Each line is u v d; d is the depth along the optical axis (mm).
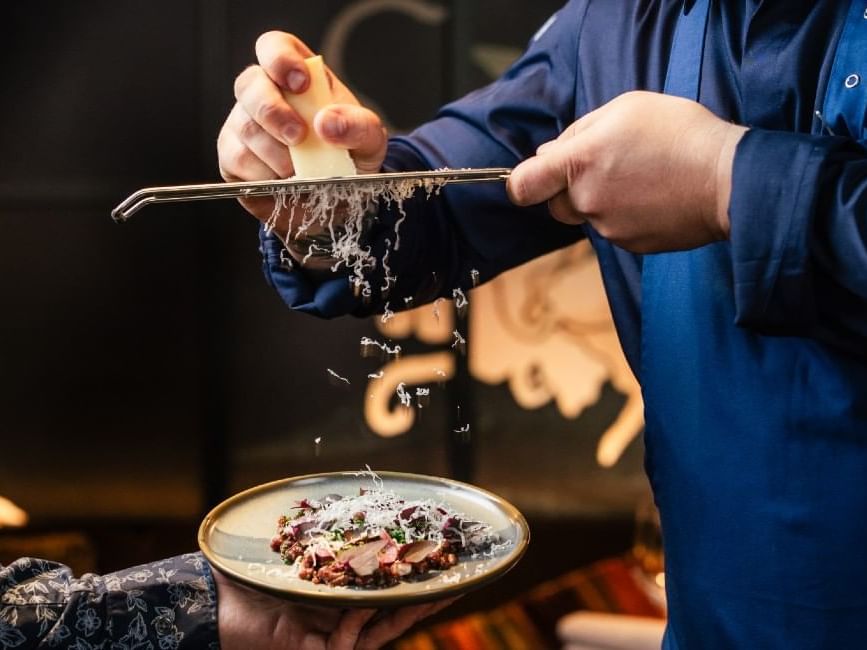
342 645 1003
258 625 1018
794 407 939
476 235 1247
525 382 2762
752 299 835
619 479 2818
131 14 2516
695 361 1006
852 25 933
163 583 1029
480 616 2463
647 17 1123
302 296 1153
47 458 2707
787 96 972
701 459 1011
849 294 833
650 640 2037
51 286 2633
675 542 1057
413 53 2617
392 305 1224
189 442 2727
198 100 2572
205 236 2633
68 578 1044
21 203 2584
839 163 814
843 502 927
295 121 970
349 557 986
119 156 2584
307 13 2568
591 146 867
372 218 1105
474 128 1255
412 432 2758
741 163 817
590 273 2717
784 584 966
